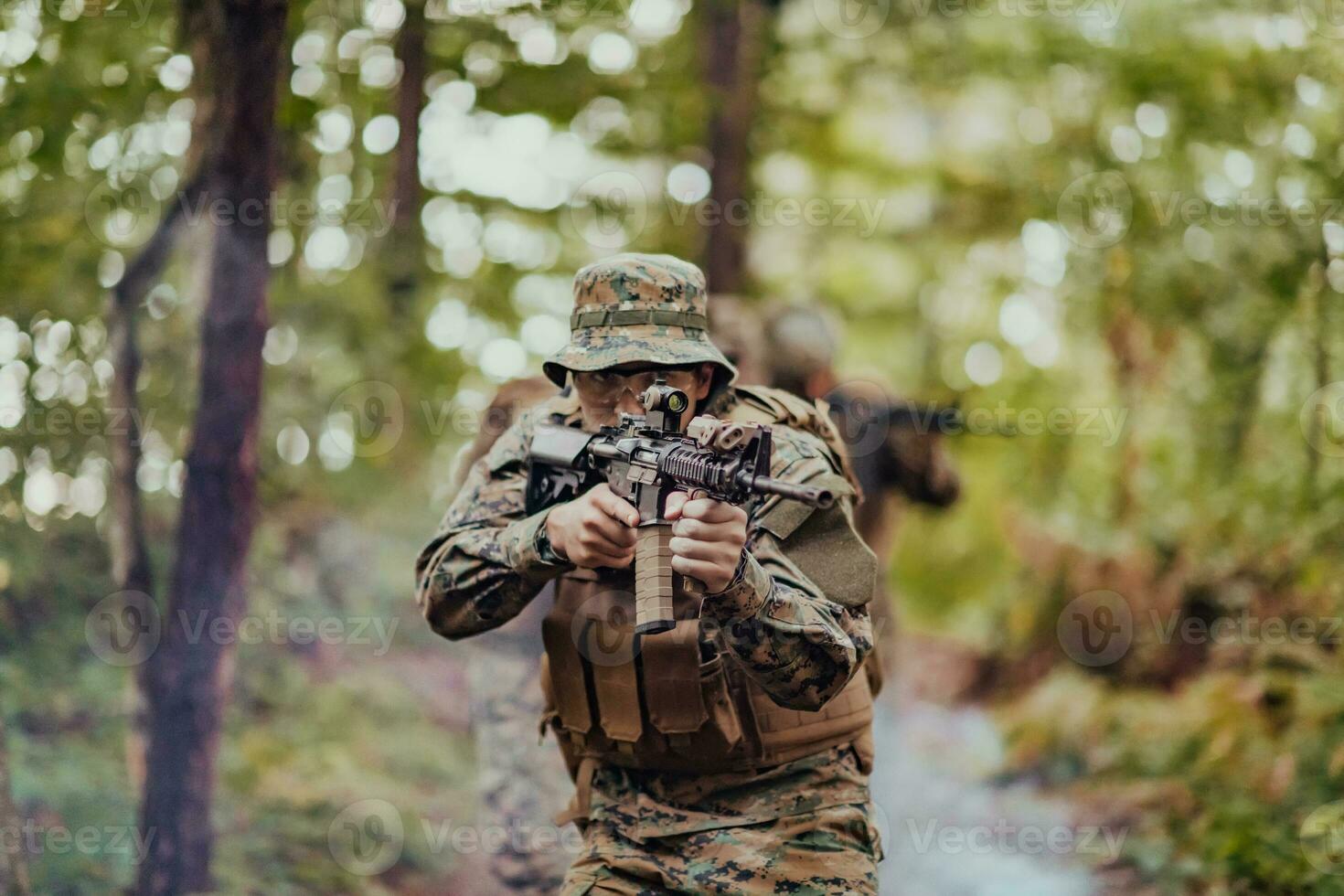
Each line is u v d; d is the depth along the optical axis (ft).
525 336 28.32
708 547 9.17
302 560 24.40
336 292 23.67
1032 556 29.86
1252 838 18.47
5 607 18.58
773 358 20.35
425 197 24.70
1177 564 26.02
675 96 28.81
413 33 22.38
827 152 38.04
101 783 18.37
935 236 36.94
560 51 24.40
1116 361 28.35
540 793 16.33
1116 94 29.32
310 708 22.79
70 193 19.52
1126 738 23.52
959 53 32.99
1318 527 22.72
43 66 19.31
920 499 21.66
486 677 16.62
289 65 20.25
